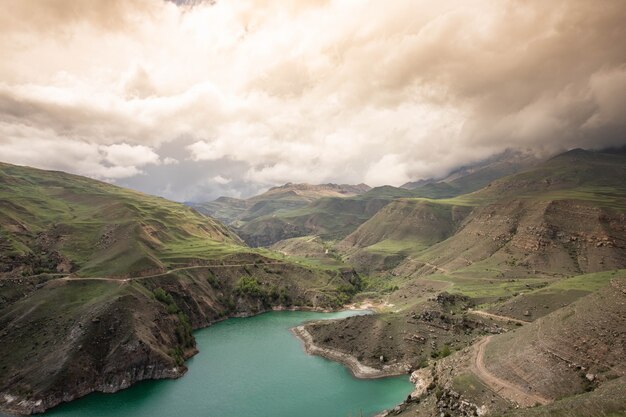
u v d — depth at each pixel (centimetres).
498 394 11038
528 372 11388
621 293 11806
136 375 16238
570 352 11200
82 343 16288
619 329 10938
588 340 11194
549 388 10562
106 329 17275
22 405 14038
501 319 18362
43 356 15962
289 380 16238
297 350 19738
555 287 19425
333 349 19050
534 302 18675
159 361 16850
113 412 13962
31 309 18325
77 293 19950
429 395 12875
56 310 18462
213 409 14025
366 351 17962
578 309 12362
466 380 12100
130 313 18338
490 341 14462
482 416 9769
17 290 19925
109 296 19150
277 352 19488
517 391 10912
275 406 14125
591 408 8262
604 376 10088
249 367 17662
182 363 17675
